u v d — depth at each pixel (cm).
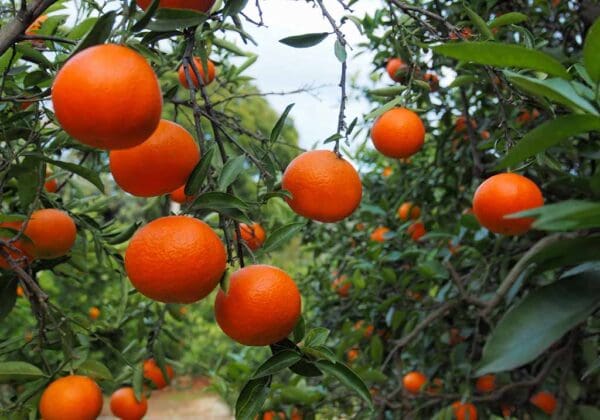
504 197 49
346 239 136
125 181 44
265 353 126
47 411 53
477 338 96
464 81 66
